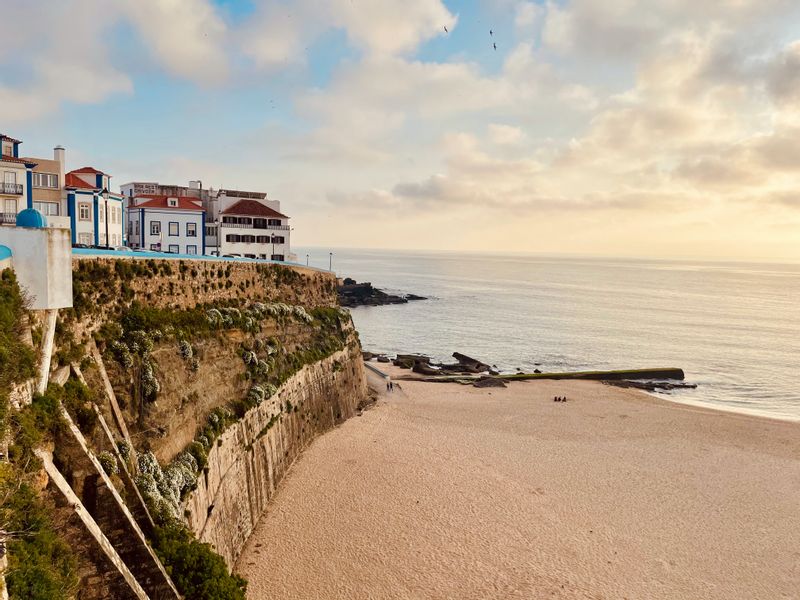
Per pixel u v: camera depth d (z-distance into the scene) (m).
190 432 34.53
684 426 68.69
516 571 37.09
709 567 38.62
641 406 77.81
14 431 17.73
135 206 77.44
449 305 199.00
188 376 35.84
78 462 20.47
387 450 55.94
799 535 43.03
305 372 56.28
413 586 35.25
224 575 25.45
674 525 43.88
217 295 45.91
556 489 49.06
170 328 35.78
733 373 104.62
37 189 54.31
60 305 22.59
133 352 31.36
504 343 131.38
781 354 122.88
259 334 49.22
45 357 21.94
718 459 57.75
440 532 41.28
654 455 58.25
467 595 34.62
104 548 18.45
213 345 40.53
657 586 36.34
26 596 15.16
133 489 24.03
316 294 67.69
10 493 15.98
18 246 21.61
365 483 48.34
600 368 108.19
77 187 56.16
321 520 42.28
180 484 30.12
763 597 35.78
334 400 63.41
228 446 38.25
